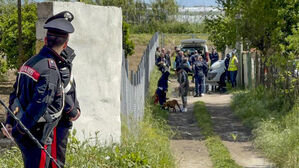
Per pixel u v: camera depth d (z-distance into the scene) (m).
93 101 7.87
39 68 4.68
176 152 10.90
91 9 7.74
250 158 10.71
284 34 18.08
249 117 15.27
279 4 18.05
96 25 7.82
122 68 9.39
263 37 19.08
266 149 10.79
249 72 22.53
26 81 4.69
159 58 31.52
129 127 9.66
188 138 12.83
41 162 4.82
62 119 5.23
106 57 7.98
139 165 7.93
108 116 8.07
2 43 18.08
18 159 6.72
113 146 7.97
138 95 12.78
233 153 11.20
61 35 4.89
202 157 10.65
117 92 8.16
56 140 5.17
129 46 33.59
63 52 5.11
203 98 22.12
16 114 4.74
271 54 18.02
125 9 51.72
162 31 51.75
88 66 7.78
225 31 22.88
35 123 4.65
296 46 14.02
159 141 10.52
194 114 16.97
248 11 18.66
